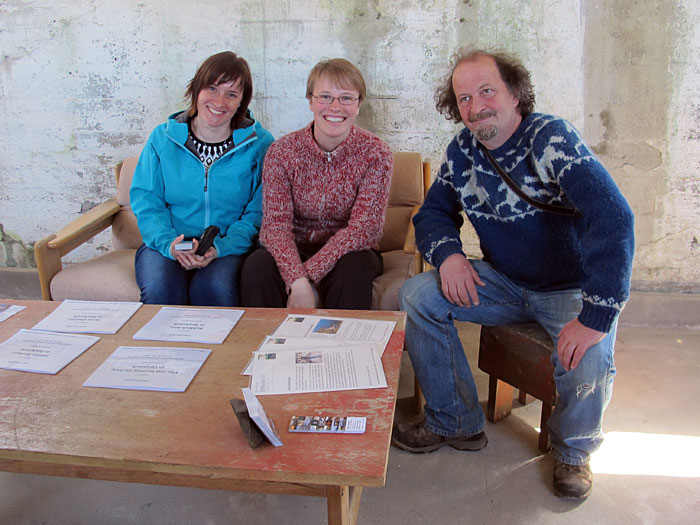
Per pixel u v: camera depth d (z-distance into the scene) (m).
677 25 2.32
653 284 2.65
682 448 1.81
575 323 1.48
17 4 2.60
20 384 1.32
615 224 1.41
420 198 2.41
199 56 2.59
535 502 1.59
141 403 1.23
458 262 1.76
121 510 1.59
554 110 2.51
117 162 2.79
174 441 1.11
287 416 1.17
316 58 2.55
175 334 1.54
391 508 1.58
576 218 1.62
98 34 2.61
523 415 2.02
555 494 1.62
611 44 2.38
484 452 1.81
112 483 1.70
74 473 1.18
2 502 1.62
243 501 1.62
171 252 2.04
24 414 1.20
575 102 2.48
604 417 1.97
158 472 1.12
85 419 1.18
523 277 1.75
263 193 2.05
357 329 1.55
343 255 1.95
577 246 1.65
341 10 2.47
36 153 2.81
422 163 2.44
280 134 2.68
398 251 2.35
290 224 2.05
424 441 1.81
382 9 2.46
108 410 1.21
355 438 1.10
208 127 2.15
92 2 2.56
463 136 1.78
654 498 1.60
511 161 1.63
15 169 2.85
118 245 2.51
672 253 2.60
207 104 2.08
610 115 2.47
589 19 2.37
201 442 1.10
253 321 1.63
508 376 1.84
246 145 2.21
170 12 2.55
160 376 1.33
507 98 1.60
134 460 1.06
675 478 1.68
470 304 1.73
